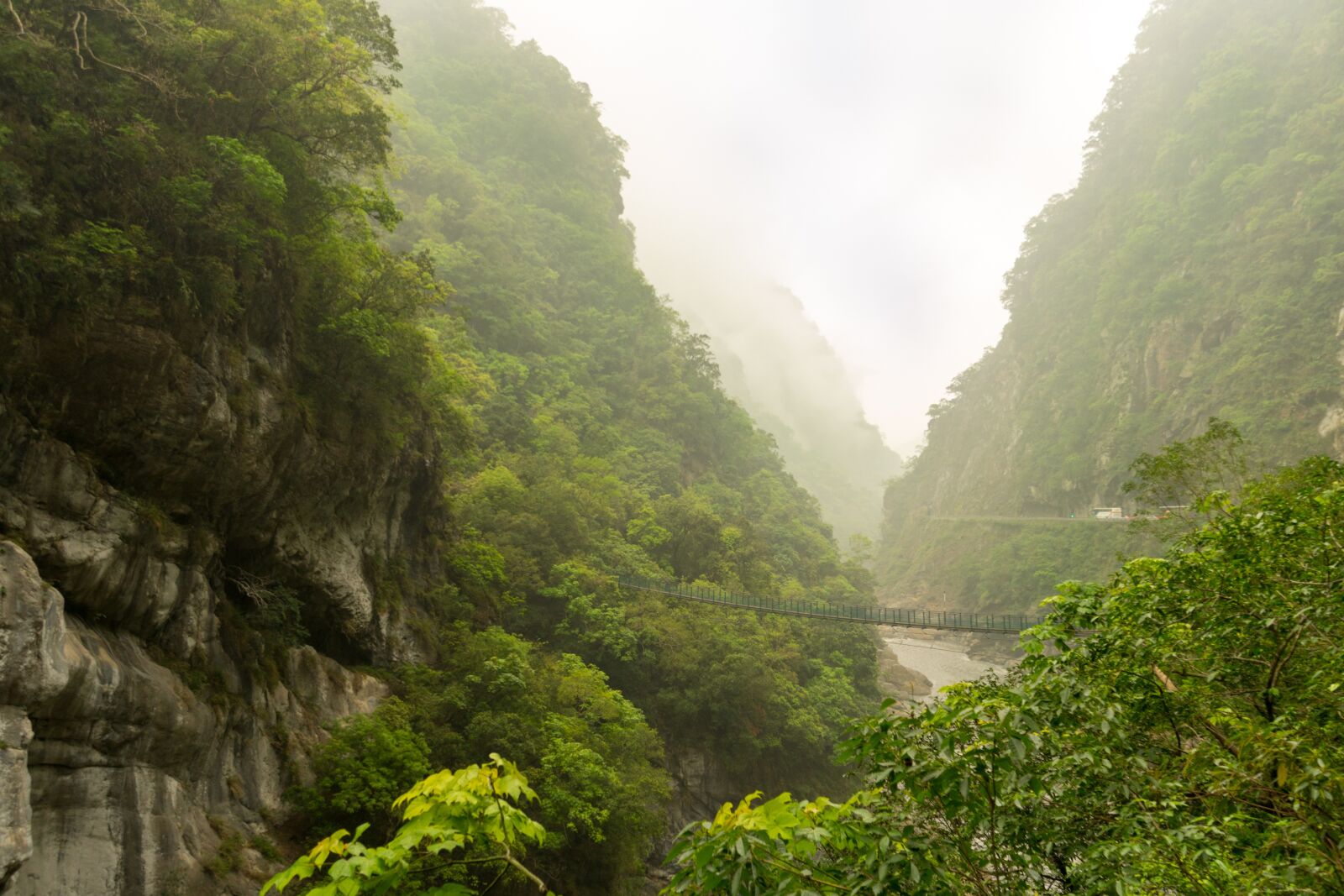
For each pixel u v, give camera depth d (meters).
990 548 100.12
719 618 44.81
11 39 14.98
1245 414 70.81
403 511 27.84
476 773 3.04
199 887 14.64
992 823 4.60
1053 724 5.41
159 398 15.96
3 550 12.00
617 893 24.83
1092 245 118.44
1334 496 6.99
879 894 3.35
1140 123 117.31
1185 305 89.12
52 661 12.24
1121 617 7.54
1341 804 4.57
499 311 73.56
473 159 100.38
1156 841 4.53
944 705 4.70
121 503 15.28
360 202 23.69
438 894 2.73
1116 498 88.44
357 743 19.95
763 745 39.44
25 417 14.04
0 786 10.88
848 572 81.62
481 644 27.11
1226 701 7.11
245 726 17.73
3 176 13.55
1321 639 6.75
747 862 3.16
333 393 22.20
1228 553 7.34
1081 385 102.75
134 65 17.66
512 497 42.34
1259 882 4.11
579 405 69.56
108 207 15.77
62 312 14.41
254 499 19.17
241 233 17.62
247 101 19.80
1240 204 88.00
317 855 2.69
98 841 13.06
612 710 28.81
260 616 19.53
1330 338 68.19
